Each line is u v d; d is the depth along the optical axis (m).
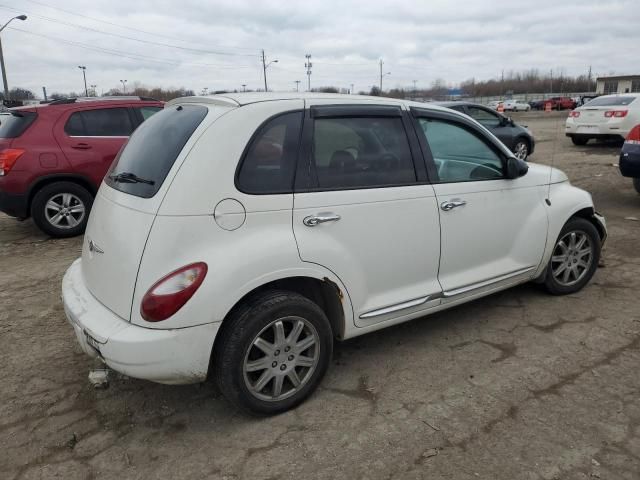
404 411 3.04
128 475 2.62
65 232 7.06
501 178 3.91
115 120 7.27
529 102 57.19
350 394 3.23
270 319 2.84
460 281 3.71
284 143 2.96
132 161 3.18
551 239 4.24
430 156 3.54
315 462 2.66
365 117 3.29
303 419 3.01
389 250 3.30
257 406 2.94
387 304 3.35
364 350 3.75
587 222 4.51
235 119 2.84
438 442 2.78
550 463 2.60
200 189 2.68
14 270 5.74
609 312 4.22
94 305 2.97
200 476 2.60
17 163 6.60
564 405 3.05
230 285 2.68
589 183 9.58
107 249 2.89
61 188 6.93
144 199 2.78
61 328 4.24
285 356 2.98
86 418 3.07
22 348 3.91
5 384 3.44
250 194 2.80
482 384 3.29
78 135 6.99
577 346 3.71
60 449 2.82
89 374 3.46
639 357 3.54
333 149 3.13
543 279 4.42
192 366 2.69
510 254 4.04
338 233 3.07
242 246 2.75
